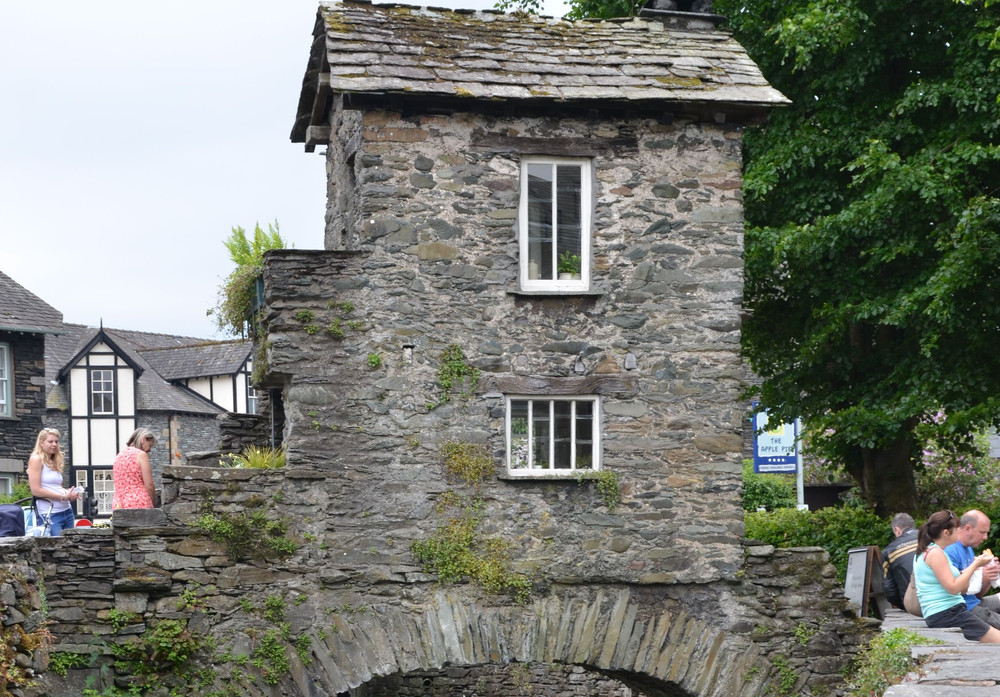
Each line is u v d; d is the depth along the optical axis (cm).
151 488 1385
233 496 1312
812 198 1788
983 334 1677
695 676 1384
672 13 1582
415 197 1385
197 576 1291
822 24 1639
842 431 1762
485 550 1359
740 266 1444
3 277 3119
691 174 1448
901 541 1252
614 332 1416
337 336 1360
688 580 1391
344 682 1314
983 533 1072
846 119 1770
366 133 1380
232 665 1288
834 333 1755
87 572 1266
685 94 1424
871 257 1752
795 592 1410
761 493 2608
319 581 1327
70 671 1241
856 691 981
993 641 965
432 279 1382
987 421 1673
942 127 1708
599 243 1420
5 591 928
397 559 1345
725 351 1432
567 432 1410
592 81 1430
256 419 1672
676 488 1405
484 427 1379
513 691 2009
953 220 1619
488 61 1439
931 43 1778
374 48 1416
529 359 1395
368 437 1356
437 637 1338
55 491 1393
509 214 1402
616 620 1377
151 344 4581
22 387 3036
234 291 1566
